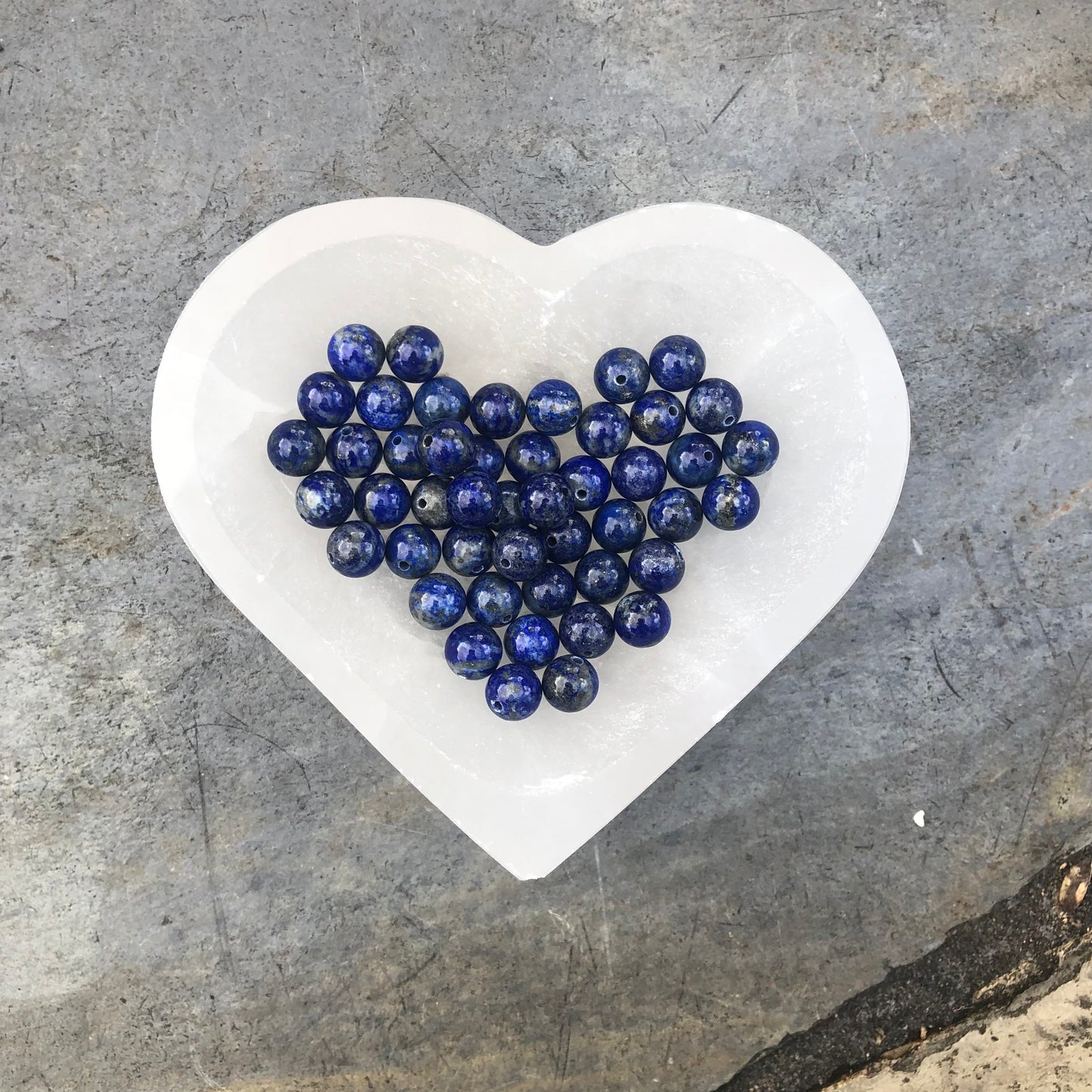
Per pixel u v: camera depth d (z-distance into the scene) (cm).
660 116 19
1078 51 19
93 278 19
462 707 17
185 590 19
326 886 19
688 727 17
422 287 17
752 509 16
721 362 17
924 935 19
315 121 19
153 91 18
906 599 19
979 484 19
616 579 16
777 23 19
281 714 19
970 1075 19
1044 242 19
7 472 19
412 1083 19
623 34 19
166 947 19
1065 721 19
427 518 16
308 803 19
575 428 17
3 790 19
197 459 17
